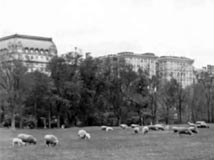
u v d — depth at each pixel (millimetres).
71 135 78500
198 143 55406
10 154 42500
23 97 126812
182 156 40031
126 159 37938
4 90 125125
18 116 141375
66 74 141625
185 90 162250
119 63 154000
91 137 70250
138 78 154750
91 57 148125
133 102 150625
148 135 74562
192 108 160375
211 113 161500
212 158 38312
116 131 91812
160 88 159125
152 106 156375
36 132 93938
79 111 143625
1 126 147000
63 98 137500
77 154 42312
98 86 147375
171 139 63219
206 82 159250
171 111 162250
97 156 40500
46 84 135375
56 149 47719
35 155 41438
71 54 146375
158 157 39344
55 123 153000
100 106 148375
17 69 125812
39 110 139750
